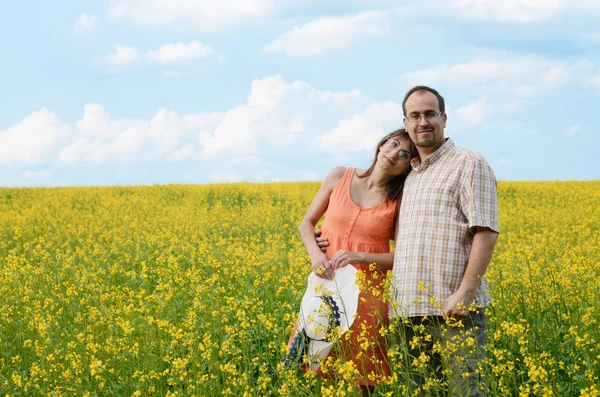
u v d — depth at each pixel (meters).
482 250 4.52
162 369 5.77
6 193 26.88
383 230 5.18
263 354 5.77
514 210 18.58
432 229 4.69
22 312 7.65
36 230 16.19
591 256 8.96
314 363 4.98
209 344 5.35
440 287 4.65
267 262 9.97
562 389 4.65
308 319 4.86
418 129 4.74
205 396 4.94
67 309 7.67
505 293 6.85
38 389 5.48
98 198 24.86
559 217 17.05
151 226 16.56
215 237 13.94
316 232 5.50
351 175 5.36
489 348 5.06
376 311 4.89
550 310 6.11
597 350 5.19
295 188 26.84
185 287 8.32
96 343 6.15
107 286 8.94
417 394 4.59
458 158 4.73
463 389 4.53
